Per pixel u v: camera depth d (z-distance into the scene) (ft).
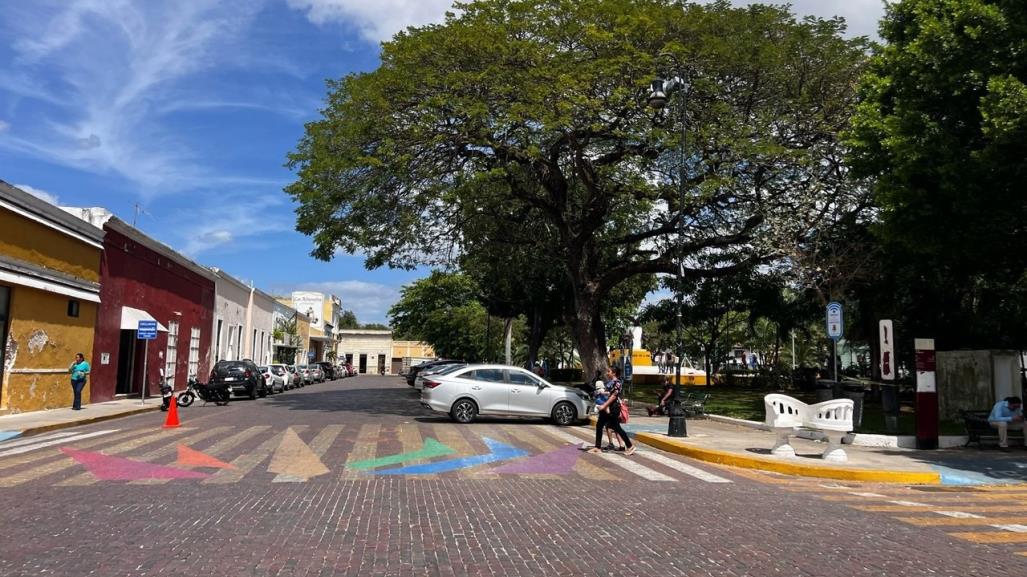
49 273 71.10
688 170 71.77
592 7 65.87
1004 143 45.27
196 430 53.88
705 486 33.32
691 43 69.26
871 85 59.67
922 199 51.11
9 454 40.29
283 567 18.53
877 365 95.30
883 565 19.56
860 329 104.32
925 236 53.06
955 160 48.91
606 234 98.84
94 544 20.54
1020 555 20.81
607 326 194.59
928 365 48.91
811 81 72.18
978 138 51.08
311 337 257.96
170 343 109.09
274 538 21.54
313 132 74.74
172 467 35.58
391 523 23.88
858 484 36.04
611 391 44.80
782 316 114.83
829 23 71.26
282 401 94.53
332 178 72.02
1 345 64.69
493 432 54.54
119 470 34.60
